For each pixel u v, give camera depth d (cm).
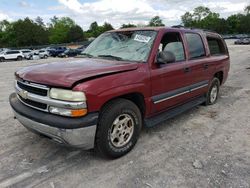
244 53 2605
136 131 379
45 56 3803
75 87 302
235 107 602
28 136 435
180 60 466
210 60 564
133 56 405
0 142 412
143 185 302
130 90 353
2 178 316
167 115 445
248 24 10131
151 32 429
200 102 550
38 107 332
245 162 350
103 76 330
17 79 375
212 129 468
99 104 316
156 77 398
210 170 331
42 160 359
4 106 623
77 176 321
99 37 496
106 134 335
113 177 319
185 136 438
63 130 304
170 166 342
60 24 10494
